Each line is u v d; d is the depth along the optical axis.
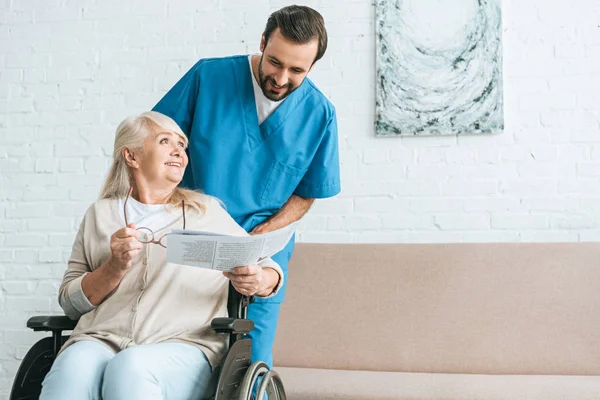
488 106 2.71
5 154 3.05
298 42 1.71
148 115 1.65
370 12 2.84
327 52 2.85
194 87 1.95
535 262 2.43
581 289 2.38
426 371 2.38
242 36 2.93
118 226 1.61
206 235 1.38
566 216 2.66
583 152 2.67
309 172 2.03
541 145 2.69
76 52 3.05
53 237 2.99
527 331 2.37
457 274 2.46
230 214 1.92
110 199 1.66
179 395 1.41
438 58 2.75
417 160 2.76
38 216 3.01
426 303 2.45
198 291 1.56
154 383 1.35
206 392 1.48
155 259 1.57
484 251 2.48
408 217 2.75
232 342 1.47
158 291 1.54
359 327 2.46
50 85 3.05
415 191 2.75
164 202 1.66
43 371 1.53
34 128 3.05
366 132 2.80
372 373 2.24
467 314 2.41
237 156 1.92
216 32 2.95
